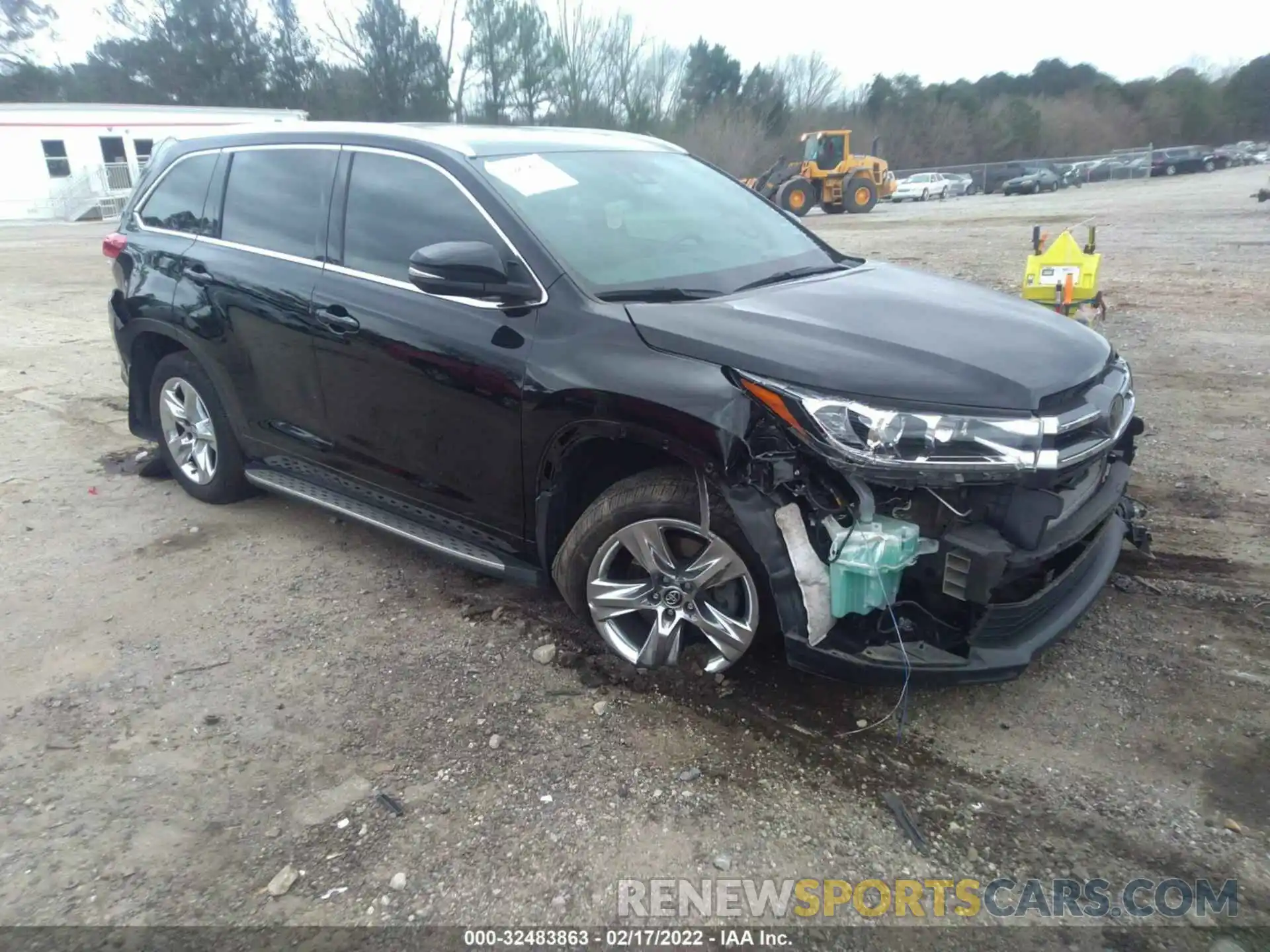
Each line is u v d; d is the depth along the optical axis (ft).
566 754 9.66
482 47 155.84
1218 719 9.98
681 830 8.65
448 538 12.31
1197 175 169.07
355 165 13.00
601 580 10.77
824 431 8.79
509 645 11.71
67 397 23.47
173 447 16.52
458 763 9.59
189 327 14.76
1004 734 9.86
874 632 9.31
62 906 7.92
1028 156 237.04
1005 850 8.39
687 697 10.51
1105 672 10.87
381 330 11.98
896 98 229.04
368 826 8.76
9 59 165.48
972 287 12.49
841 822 8.73
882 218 88.02
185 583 13.56
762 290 11.24
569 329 10.42
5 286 46.09
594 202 12.24
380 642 11.87
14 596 13.21
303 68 168.55
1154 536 14.16
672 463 10.34
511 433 10.88
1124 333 26.96
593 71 160.56
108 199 112.06
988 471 8.64
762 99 189.37
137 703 10.71
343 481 13.55
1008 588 9.43
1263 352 24.13
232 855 8.45
